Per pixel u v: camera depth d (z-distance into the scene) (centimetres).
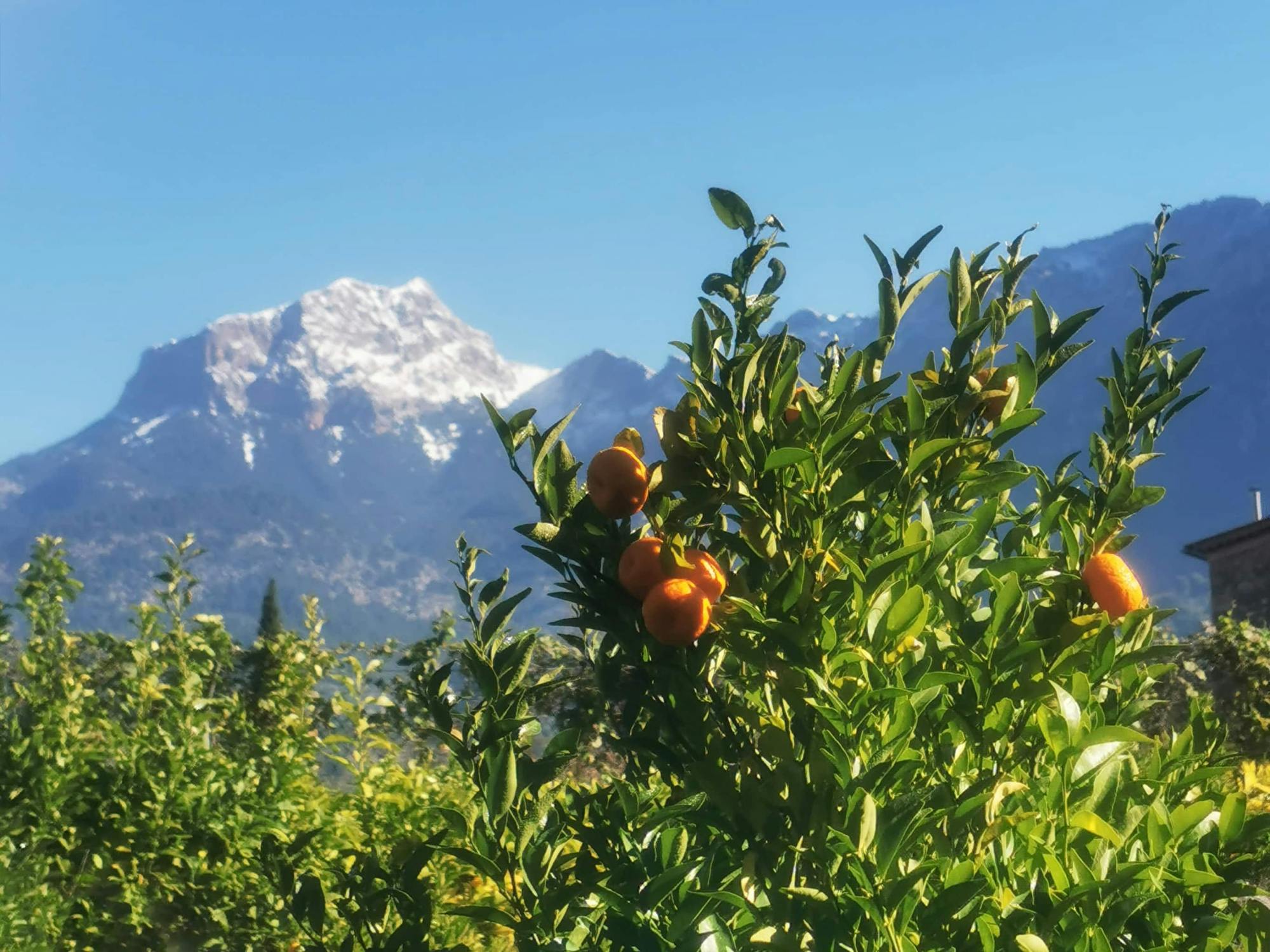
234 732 693
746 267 230
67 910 517
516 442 227
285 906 267
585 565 224
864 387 225
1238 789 466
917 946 191
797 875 212
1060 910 197
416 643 932
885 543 229
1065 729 216
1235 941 228
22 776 556
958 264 241
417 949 242
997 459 245
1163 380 262
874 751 207
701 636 219
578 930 225
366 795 605
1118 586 223
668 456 226
